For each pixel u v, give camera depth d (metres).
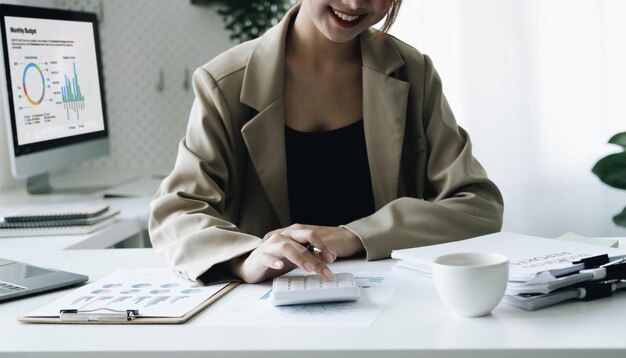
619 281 1.02
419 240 1.31
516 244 1.19
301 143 1.52
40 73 2.52
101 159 3.53
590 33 3.46
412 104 1.55
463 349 0.84
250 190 1.54
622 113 3.47
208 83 1.48
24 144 2.44
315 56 1.49
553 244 1.17
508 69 3.51
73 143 2.69
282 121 1.49
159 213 1.39
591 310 0.95
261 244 1.18
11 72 2.39
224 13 3.43
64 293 1.20
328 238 1.29
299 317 0.98
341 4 1.32
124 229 2.14
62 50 2.64
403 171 1.58
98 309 1.04
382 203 1.52
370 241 1.28
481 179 1.47
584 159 3.52
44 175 2.74
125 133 3.53
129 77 3.51
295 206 1.55
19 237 1.99
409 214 1.35
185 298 1.10
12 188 2.96
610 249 1.12
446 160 1.53
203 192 1.43
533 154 3.55
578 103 3.50
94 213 2.05
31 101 2.48
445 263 0.98
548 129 3.53
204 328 0.96
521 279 0.97
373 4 1.33
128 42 3.50
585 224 3.55
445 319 0.95
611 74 3.46
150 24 3.49
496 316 0.95
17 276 1.28
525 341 0.85
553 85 3.50
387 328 0.92
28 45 2.47
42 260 1.45
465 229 1.37
